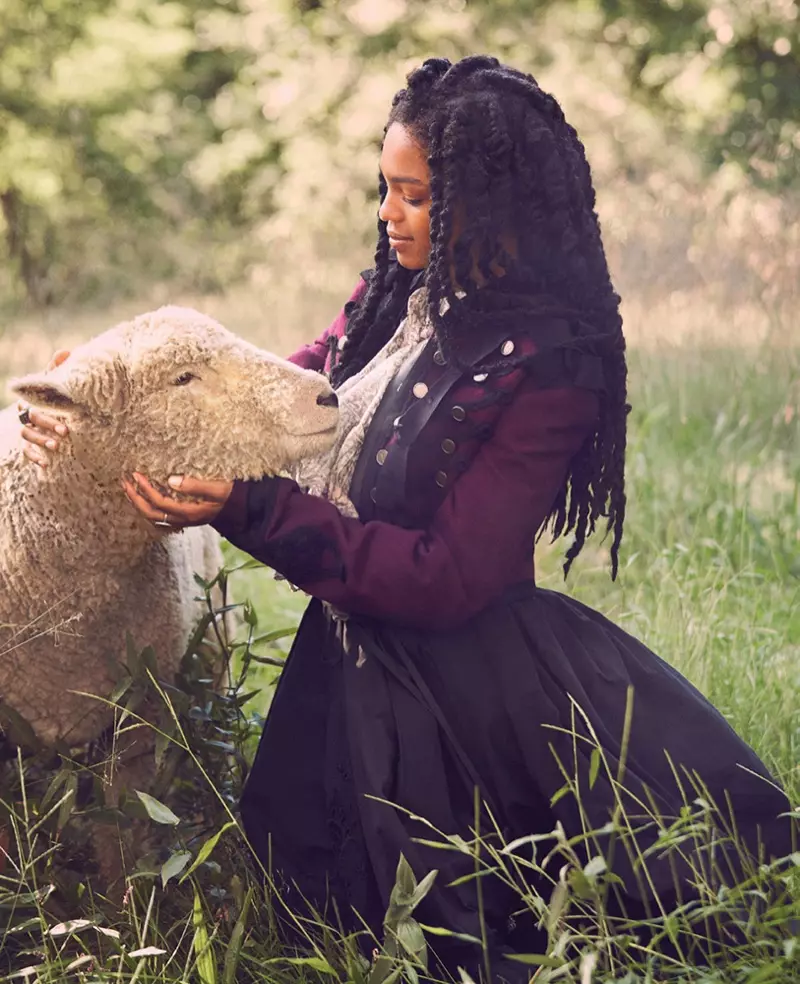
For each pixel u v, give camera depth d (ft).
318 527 8.06
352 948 8.06
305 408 8.26
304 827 8.86
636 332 24.67
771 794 8.39
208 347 8.37
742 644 13.55
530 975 7.85
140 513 8.84
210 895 9.04
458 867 8.09
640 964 7.65
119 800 9.01
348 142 50.42
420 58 51.24
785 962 7.81
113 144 54.75
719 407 22.06
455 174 8.03
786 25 47.80
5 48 52.85
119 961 8.37
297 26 55.57
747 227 24.68
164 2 60.18
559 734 8.20
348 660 8.46
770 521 17.25
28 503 8.98
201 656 10.03
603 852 8.09
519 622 8.39
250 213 58.39
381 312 9.22
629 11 52.11
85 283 51.67
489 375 8.05
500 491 8.11
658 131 44.70
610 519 8.75
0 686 9.33
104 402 8.39
